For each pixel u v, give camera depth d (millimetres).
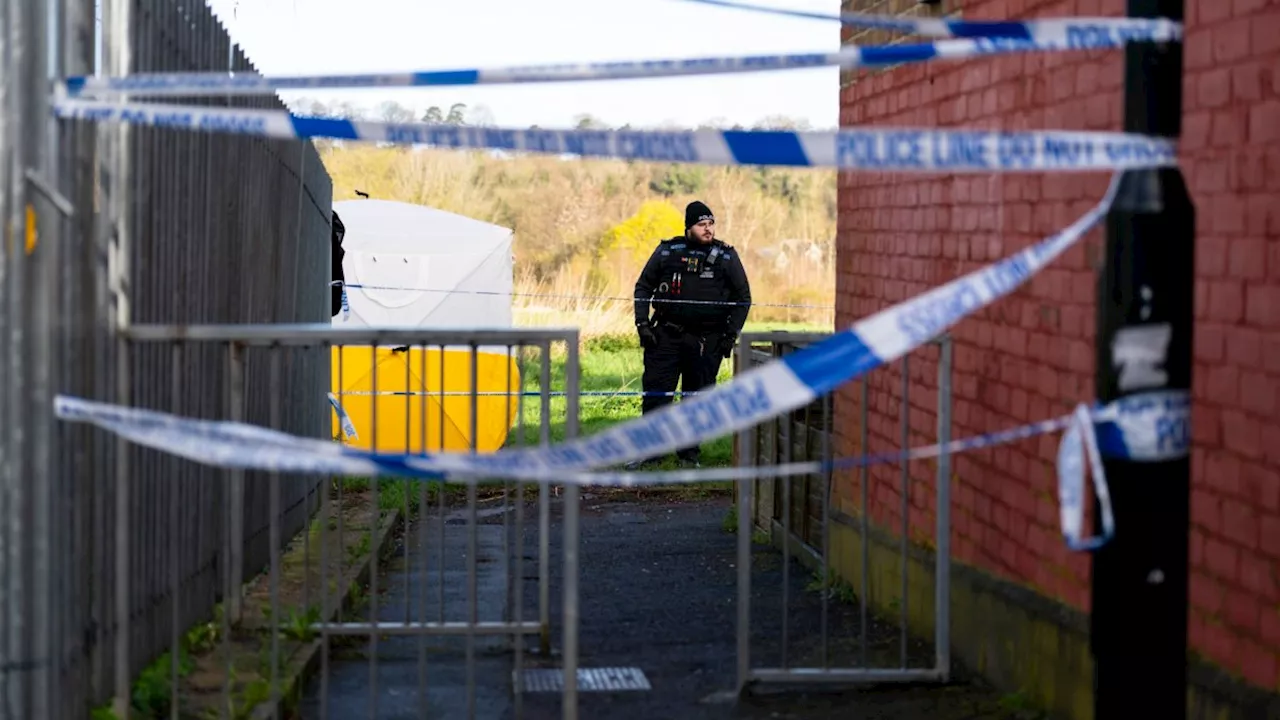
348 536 36000
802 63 13938
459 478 15617
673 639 27016
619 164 150625
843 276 33125
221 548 26547
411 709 22078
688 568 34844
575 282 121312
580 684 23703
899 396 28469
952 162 12562
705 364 53688
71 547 17734
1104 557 12617
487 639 26375
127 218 19641
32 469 15953
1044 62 22406
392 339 20406
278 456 14172
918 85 28156
